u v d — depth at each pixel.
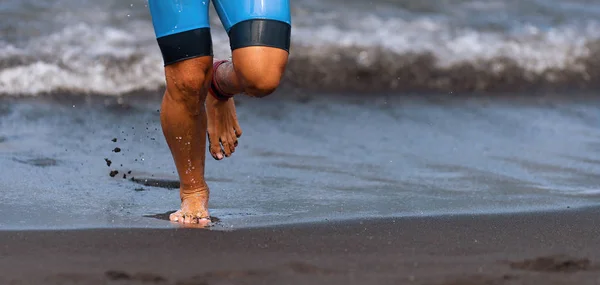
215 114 13.21
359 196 15.45
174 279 9.31
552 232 12.46
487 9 37.25
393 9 35.91
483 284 9.19
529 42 33.16
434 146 20.69
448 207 14.57
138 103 25.02
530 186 16.78
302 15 33.84
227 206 14.34
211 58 11.99
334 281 9.28
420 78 29.66
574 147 21.08
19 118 21.94
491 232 12.38
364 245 11.30
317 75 28.59
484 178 17.45
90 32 30.11
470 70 30.47
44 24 30.45
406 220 13.22
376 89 28.30
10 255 10.42
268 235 11.88
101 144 19.66
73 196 14.73
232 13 11.41
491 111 25.42
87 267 9.86
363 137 21.39
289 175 17.17
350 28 32.84
